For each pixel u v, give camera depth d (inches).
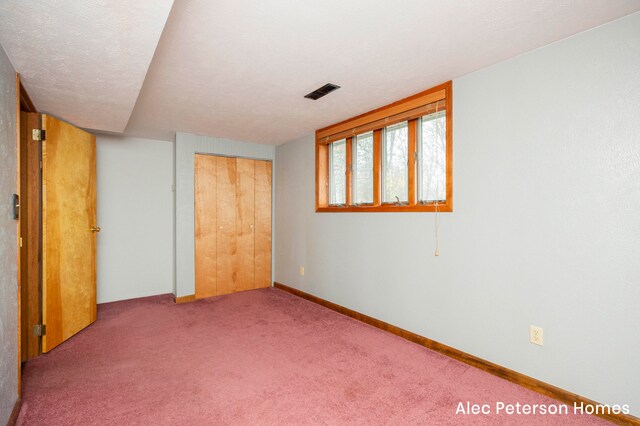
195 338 112.8
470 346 93.6
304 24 67.7
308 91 105.3
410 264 111.0
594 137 70.6
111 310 145.3
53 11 53.0
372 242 126.2
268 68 88.4
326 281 151.2
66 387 80.7
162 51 78.6
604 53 69.0
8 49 65.6
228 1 59.7
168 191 177.0
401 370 90.0
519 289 82.9
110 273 160.2
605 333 69.4
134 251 166.9
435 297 103.0
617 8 63.3
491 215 88.5
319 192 155.3
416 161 111.3
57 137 107.9
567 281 74.7
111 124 124.6
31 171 100.5
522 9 63.2
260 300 162.6
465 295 94.7
